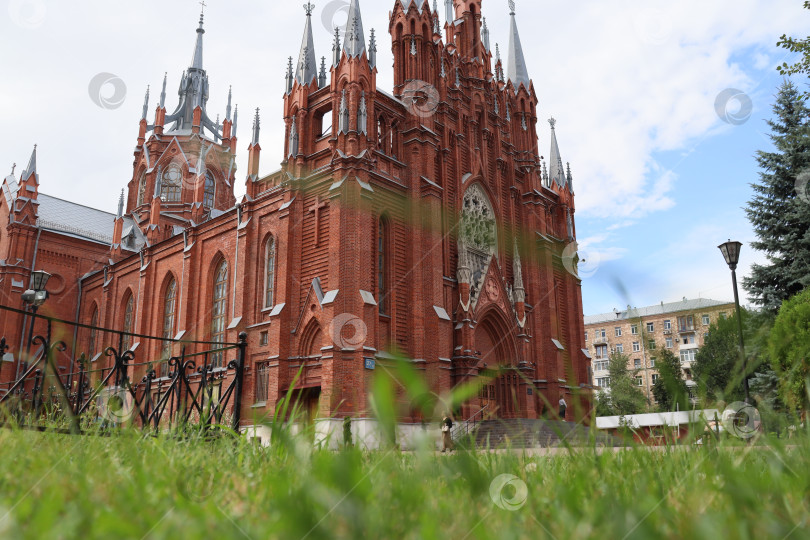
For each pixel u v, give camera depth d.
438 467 2.34
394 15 38.09
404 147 34.72
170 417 7.92
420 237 33.06
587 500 1.79
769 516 1.44
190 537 1.32
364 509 1.35
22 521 1.52
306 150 32.81
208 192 60.91
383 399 1.38
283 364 29.70
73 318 52.66
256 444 3.66
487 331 36.84
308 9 35.81
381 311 31.11
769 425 2.41
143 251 45.06
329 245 29.67
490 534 1.48
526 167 43.50
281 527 1.31
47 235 53.22
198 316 38.41
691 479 2.09
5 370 46.22
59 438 4.09
